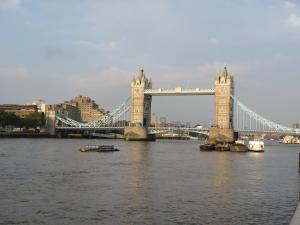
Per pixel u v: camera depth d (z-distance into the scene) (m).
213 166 102.81
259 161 124.19
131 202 54.00
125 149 177.12
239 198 57.94
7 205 51.03
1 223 43.69
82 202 53.47
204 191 62.88
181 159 124.88
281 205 53.78
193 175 82.12
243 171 92.44
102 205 52.06
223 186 68.19
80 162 106.69
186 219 46.44
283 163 117.62
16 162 101.75
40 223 43.94
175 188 65.06
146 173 84.00
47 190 61.31
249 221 46.06
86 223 44.28
